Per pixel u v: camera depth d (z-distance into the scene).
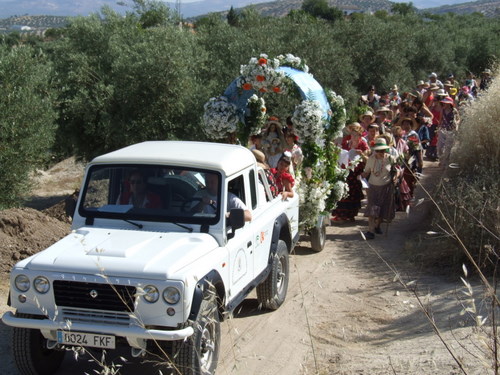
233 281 5.90
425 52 33.50
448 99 16.86
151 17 19.56
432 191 11.92
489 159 10.71
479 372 4.79
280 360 6.05
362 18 29.91
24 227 8.60
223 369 5.80
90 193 6.06
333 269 9.27
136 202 5.96
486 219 8.34
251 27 22.48
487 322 6.23
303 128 9.35
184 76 15.89
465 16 62.16
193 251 5.30
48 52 17.47
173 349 4.94
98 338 4.89
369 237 10.94
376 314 7.35
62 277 4.95
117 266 4.93
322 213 9.94
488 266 8.22
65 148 17.11
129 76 15.55
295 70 10.27
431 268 8.88
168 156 6.12
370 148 11.57
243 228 6.30
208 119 10.01
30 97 10.98
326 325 7.04
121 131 15.77
